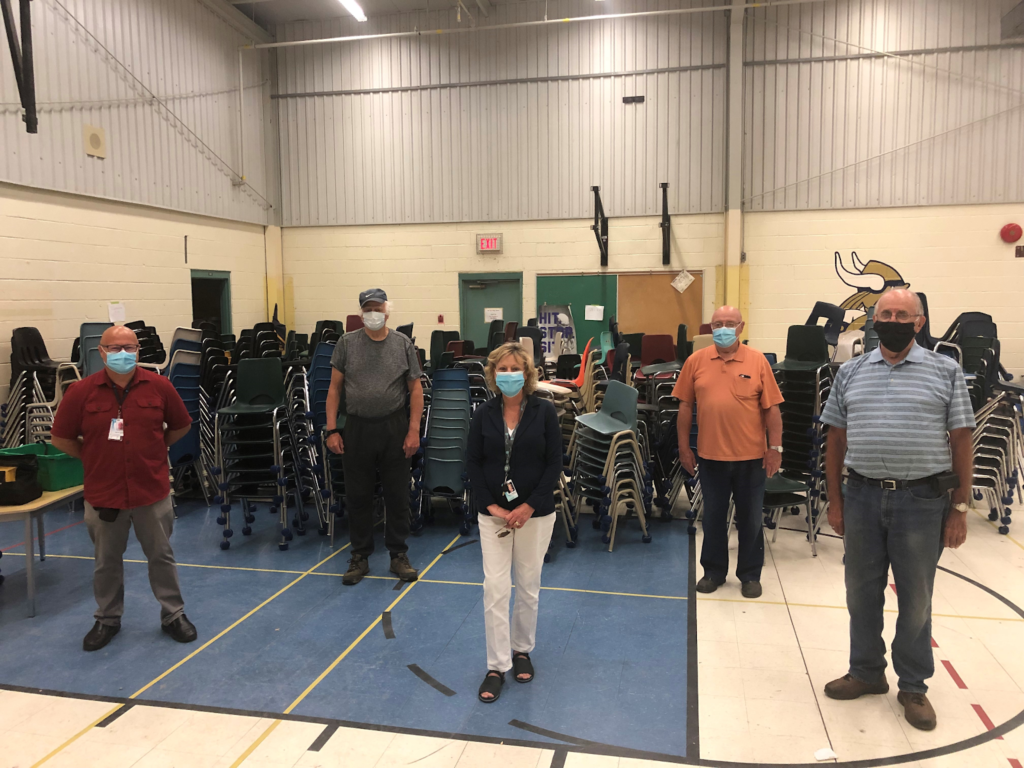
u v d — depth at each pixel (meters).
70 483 4.18
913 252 9.93
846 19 9.79
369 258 11.48
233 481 5.07
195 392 6.04
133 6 8.51
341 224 11.51
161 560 3.53
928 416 2.59
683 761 2.54
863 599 2.85
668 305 10.69
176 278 9.38
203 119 9.87
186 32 9.51
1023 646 3.35
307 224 11.59
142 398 3.43
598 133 10.63
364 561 4.36
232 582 4.30
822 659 3.27
